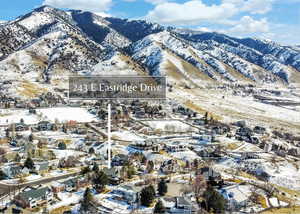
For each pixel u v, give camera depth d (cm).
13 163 14250
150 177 12344
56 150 16812
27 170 13088
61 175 13025
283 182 15338
